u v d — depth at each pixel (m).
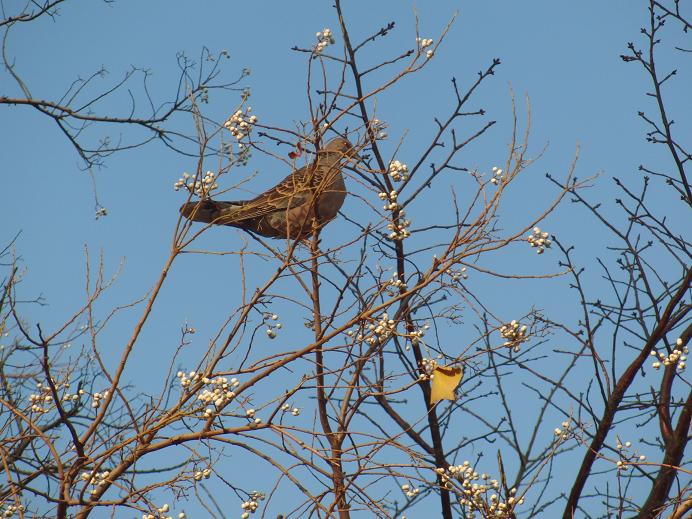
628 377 10.46
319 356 10.70
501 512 9.35
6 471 8.47
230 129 9.99
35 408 9.79
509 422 11.86
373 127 10.11
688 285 10.39
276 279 9.50
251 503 8.86
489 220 9.38
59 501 8.68
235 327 9.41
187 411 8.95
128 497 8.55
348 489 9.03
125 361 9.16
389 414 12.02
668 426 11.04
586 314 11.12
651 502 10.47
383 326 9.50
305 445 8.73
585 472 10.46
